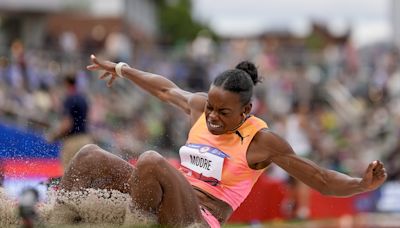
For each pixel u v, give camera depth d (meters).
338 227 21.58
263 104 28.59
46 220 9.25
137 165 8.91
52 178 10.66
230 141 9.57
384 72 35.09
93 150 9.52
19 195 9.25
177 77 31.12
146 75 11.16
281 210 19.98
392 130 30.12
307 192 21.39
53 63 28.30
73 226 9.15
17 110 24.39
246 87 9.38
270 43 37.09
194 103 10.35
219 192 9.50
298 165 9.39
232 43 39.00
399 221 22.53
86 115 18.33
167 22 72.25
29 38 38.62
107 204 9.25
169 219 9.00
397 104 33.19
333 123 31.75
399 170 25.95
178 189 8.91
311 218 21.41
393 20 38.62
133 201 8.98
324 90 33.91
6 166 11.33
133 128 26.55
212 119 9.45
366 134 30.97
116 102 27.58
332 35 57.53
